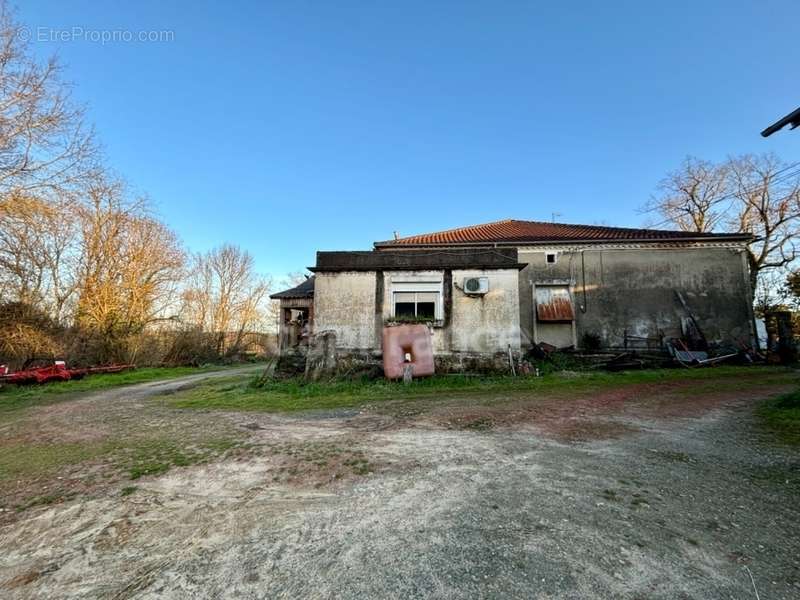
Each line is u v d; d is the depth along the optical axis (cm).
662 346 1543
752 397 806
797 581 221
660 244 1608
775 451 461
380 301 1228
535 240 1664
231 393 1095
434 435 561
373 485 378
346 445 521
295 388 1074
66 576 249
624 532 279
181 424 716
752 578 225
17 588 238
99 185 1920
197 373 2061
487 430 582
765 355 1451
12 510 354
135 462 483
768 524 289
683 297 1571
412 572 237
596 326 1594
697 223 2603
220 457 489
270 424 683
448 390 984
